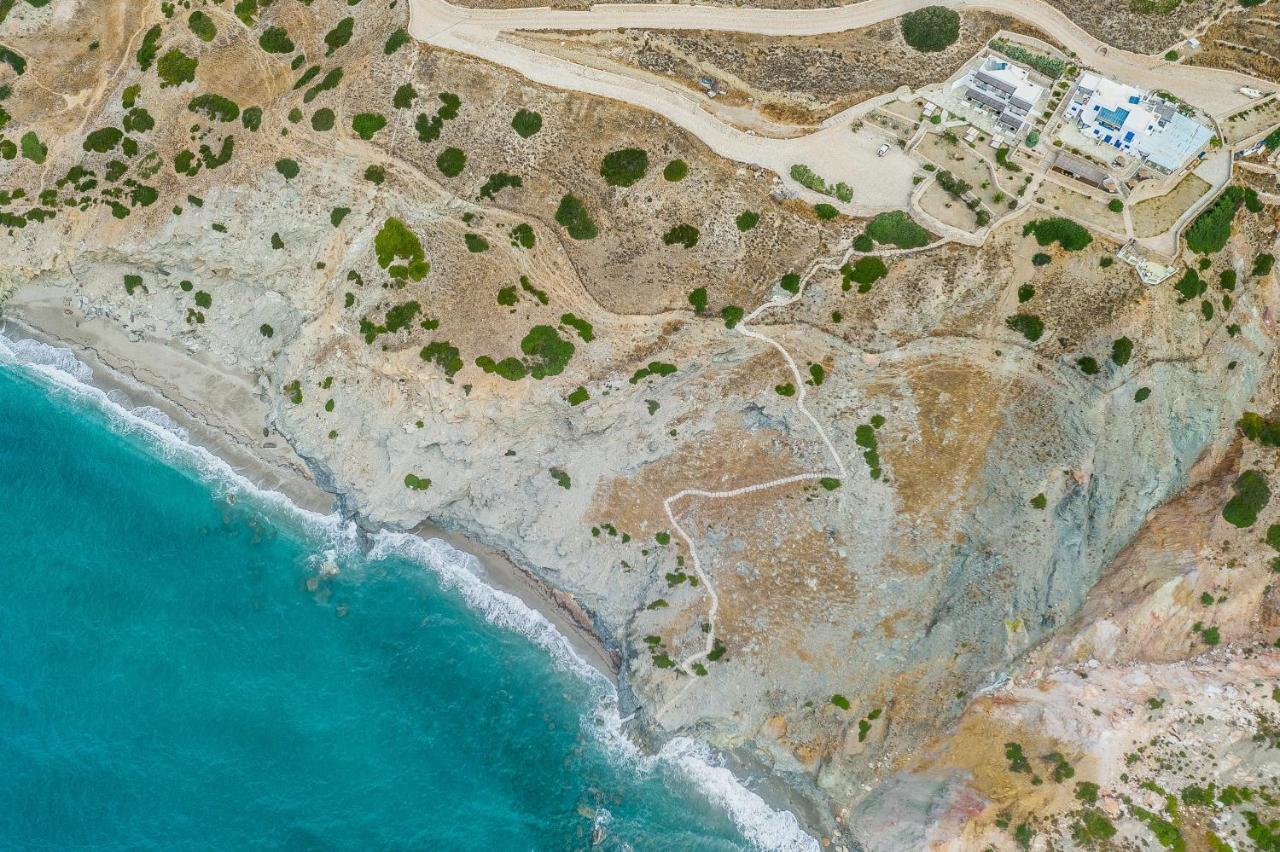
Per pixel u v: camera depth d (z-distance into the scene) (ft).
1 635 194.18
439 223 180.65
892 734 180.65
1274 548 168.86
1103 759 168.76
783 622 183.11
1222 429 169.58
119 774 180.14
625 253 172.24
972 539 172.45
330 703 192.13
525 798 187.11
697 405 178.70
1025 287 156.97
